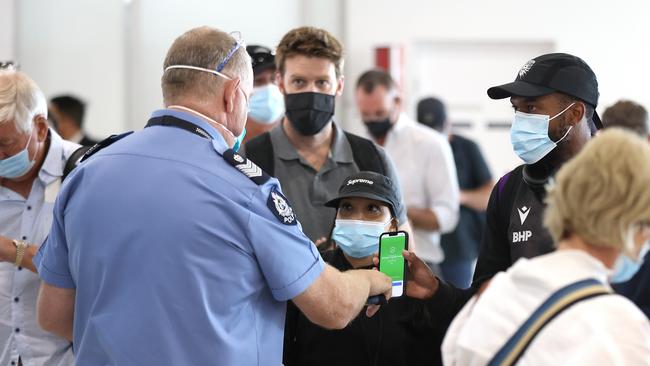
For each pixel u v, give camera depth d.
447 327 2.54
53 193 2.79
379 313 2.63
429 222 4.46
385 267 2.46
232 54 2.17
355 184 2.64
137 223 2.05
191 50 2.15
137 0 7.50
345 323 2.20
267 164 3.12
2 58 7.36
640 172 1.62
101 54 7.54
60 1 7.51
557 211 1.72
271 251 2.08
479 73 7.76
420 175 4.59
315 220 3.07
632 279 2.62
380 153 3.15
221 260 2.05
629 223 1.62
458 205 4.89
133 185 2.07
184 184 2.06
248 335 2.11
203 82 2.14
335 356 2.62
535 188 2.45
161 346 2.03
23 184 2.80
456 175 5.28
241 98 2.20
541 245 2.42
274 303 2.19
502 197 2.56
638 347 1.59
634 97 7.62
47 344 2.76
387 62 7.47
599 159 1.66
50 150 2.78
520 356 1.67
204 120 2.15
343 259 2.72
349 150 3.15
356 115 7.61
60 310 2.27
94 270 2.09
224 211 2.06
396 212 2.70
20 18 7.48
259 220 2.08
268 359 2.16
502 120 7.78
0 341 2.77
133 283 2.04
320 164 3.14
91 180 2.12
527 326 1.68
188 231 2.03
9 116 2.57
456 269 5.21
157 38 7.54
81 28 7.52
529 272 1.73
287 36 3.14
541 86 2.40
